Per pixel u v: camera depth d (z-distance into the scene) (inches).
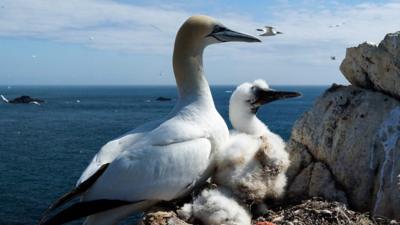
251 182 38.9
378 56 42.6
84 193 36.2
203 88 41.0
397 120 41.3
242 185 38.8
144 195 36.0
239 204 39.1
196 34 41.1
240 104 44.0
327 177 42.9
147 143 37.1
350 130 42.6
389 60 41.9
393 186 39.3
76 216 34.3
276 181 40.3
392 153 40.4
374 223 38.3
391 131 41.1
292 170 45.2
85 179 35.6
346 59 46.1
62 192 187.6
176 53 41.5
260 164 39.4
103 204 35.1
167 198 37.3
